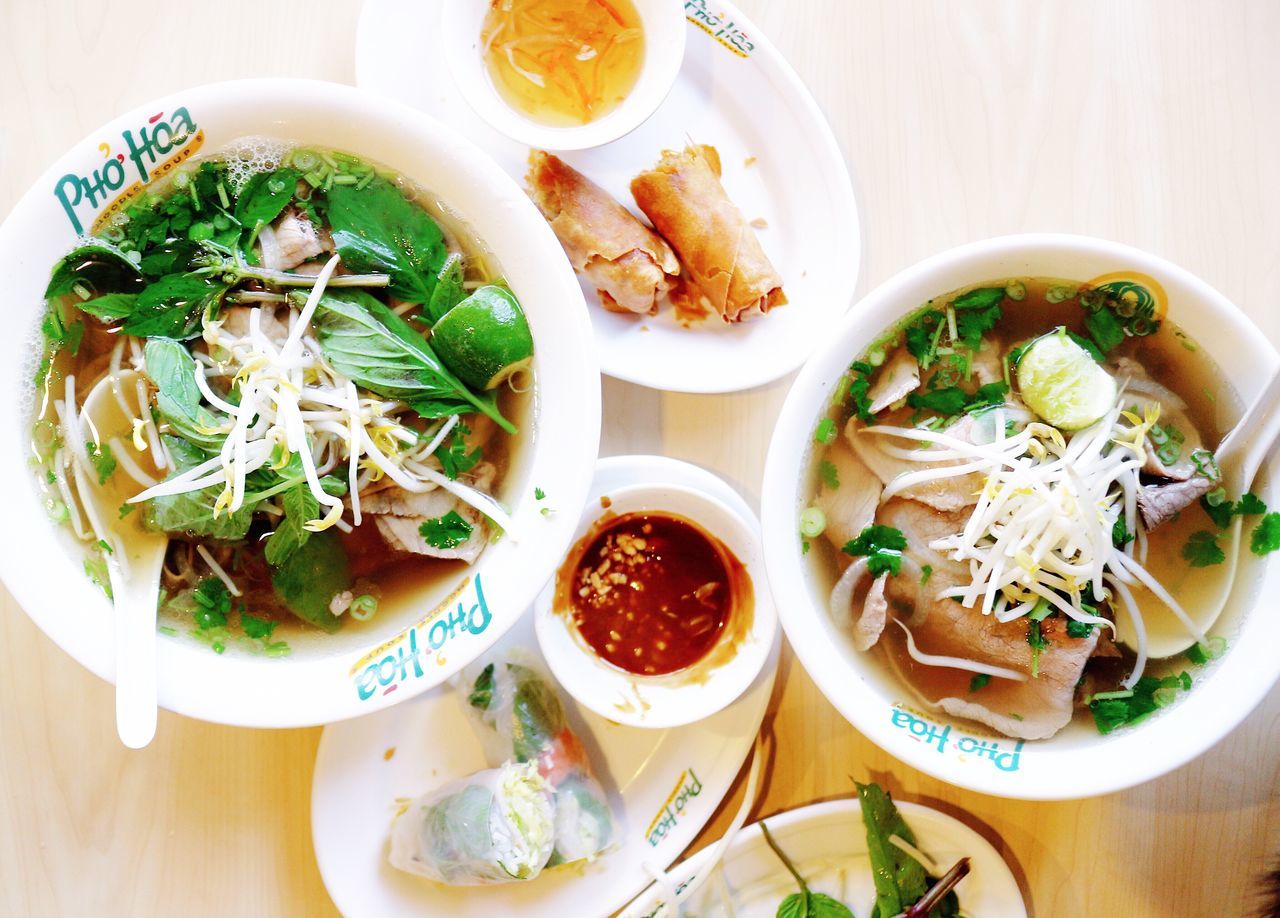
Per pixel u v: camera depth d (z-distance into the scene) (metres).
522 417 0.47
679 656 0.53
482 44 0.53
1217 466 0.45
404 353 0.46
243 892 0.53
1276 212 0.52
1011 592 0.46
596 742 0.54
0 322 0.43
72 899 0.52
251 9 0.52
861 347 0.46
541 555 0.45
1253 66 0.52
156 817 0.53
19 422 0.44
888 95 0.53
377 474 0.46
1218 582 0.46
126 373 0.45
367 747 0.52
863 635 0.47
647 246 0.53
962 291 0.46
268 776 0.53
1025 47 0.53
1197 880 0.52
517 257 0.45
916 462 0.47
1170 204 0.52
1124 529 0.46
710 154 0.54
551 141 0.51
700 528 0.52
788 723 0.54
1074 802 0.53
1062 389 0.45
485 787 0.51
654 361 0.53
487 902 0.53
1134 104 0.52
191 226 0.45
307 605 0.46
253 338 0.45
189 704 0.44
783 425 0.45
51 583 0.43
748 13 0.53
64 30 0.52
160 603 0.46
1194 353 0.45
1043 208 0.53
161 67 0.52
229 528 0.45
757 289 0.52
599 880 0.53
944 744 0.46
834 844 0.53
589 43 0.53
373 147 0.45
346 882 0.52
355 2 0.53
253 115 0.44
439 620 0.46
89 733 0.52
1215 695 0.44
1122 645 0.46
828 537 0.48
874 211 0.53
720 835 0.54
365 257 0.46
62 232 0.44
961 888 0.52
